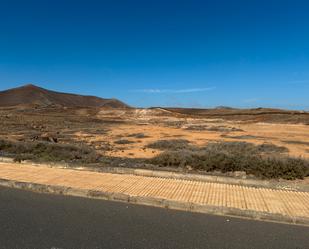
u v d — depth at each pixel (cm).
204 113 11944
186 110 13475
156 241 515
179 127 5059
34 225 574
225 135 3569
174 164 1244
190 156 1262
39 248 484
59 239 516
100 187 805
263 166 1063
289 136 3538
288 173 1016
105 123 6028
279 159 1113
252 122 6569
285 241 525
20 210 654
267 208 664
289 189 820
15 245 494
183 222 600
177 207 680
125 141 2553
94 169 1016
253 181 871
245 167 1105
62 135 3166
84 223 586
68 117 7531
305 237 543
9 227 564
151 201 703
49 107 10988
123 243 505
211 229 569
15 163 1118
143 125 5547
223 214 648
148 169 1052
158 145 2239
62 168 1034
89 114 8962
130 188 799
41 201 716
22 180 868
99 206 685
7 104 18075
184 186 830
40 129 4125
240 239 530
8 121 5434
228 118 8481
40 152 1471
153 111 8806
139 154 1847
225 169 1116
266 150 2094
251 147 2142
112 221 598
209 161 1152
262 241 524
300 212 641
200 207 664
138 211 657
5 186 841
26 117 6838
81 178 899
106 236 531
